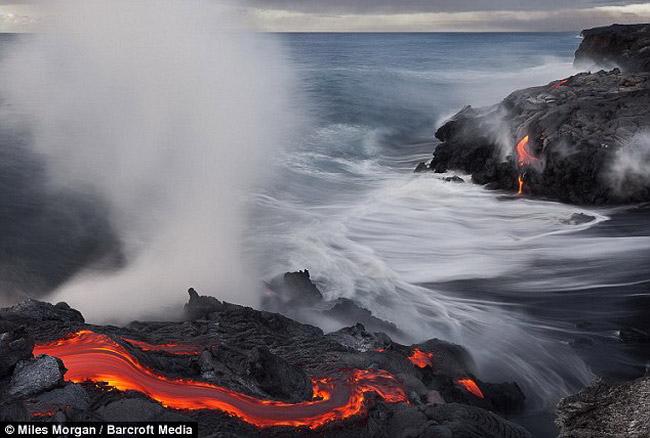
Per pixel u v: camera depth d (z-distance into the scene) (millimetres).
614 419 8586
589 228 22766
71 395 8180
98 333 10305
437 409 9070
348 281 18156
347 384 9797
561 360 14023
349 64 82438
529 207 25688
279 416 8695
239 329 11891
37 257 17328
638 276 18234
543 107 29578
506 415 11727
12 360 8547
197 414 8398
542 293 17484
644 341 14625
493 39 181250
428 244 21625
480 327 15594
